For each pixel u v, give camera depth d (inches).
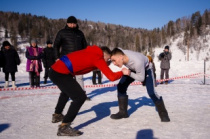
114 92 281.3
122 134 119.3
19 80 484.4
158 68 685.9
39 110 178.7
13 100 226.4
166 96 237.9
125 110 152.0
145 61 139.0
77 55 120.4
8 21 5255.9
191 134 116.6
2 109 183.2
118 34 5492.1
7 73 347.6
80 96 119.6
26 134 121.5
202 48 3427.7
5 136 118.4
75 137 116.2
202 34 3821.4
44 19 5807.1
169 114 158.4
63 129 118.2
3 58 336.5
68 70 119.4
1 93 279.6
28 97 245.1
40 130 128.4
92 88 329.1
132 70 141.7
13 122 144.8
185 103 196.5
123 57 133.6
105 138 113.9
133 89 306.5
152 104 197.6
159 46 4045.3
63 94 143.3
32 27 5059.1
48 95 259.6
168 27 4591.5
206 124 133.3
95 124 138.9
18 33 4753.9
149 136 115.2
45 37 4574.3
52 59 393.7
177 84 362.0
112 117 150.3
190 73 596.4
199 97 227.8
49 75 125.4
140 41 4109.3
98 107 187.9
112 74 117.1
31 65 335.3
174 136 114.3
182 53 3496.6
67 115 118.6
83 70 122.4
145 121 143.2
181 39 4013.3
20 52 3068.4
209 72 589.6
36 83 344.5
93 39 4891.7
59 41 200.4
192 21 4534.9
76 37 202.8
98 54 119.0
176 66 705.0
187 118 147.2
